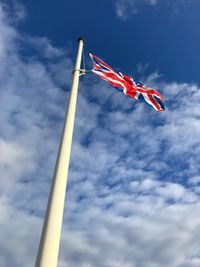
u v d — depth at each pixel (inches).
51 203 378.6
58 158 430.0
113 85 695.1
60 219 370.0
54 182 401.4
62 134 467.2
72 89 573.9
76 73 622.5
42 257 334.6
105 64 713.0
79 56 671.1
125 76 735.7
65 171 417.1
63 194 393.4
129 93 716.0
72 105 525.7
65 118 497.7
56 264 338.0
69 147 449.1
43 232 356.2
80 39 711.7
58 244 352.2
